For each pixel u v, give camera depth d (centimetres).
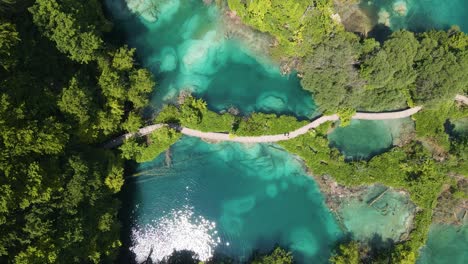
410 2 6619
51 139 4722
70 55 5400
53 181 4741
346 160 6219
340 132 6309
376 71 5516
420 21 6575
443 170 6016
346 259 5772
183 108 5950
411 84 5934
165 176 6219
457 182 6078
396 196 6169
